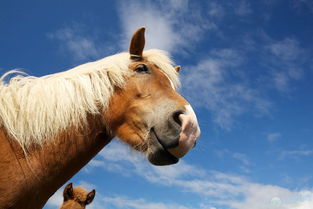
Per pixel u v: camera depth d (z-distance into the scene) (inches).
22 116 97.9
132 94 114.3
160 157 107.3
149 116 110.4
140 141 110.7
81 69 116.6
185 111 110.4
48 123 99.4
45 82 107.9
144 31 125.3
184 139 105.3
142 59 127.8
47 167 97.0
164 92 115.8
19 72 112.3
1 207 87.1
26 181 92.4
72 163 102.8
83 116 104.9
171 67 131.8
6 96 100.9
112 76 115.3
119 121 113.0
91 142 108.0
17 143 95.2
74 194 243.6
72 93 105.8
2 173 89.4
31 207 95.0
